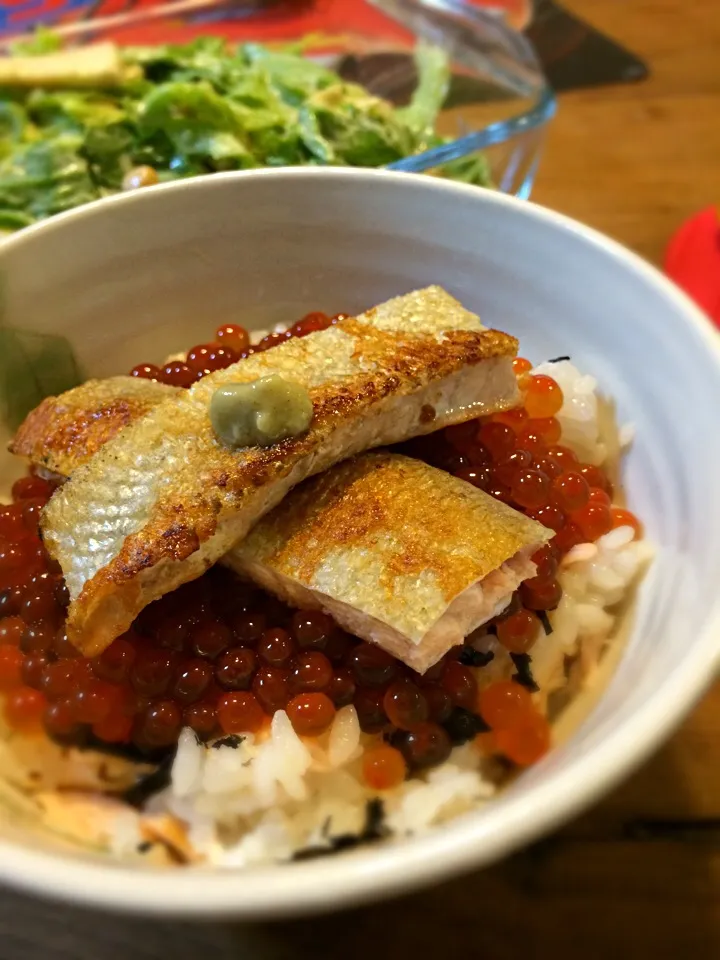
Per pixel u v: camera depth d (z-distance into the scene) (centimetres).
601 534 15
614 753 9
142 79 28
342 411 13
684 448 14
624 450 15
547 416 16
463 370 14
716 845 14
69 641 13
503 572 13
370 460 14
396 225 17
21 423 17
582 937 13
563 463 15
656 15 33
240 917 8
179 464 13
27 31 32
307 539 13
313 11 32
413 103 28
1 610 14
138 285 17
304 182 16
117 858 11
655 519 14
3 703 13
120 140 25
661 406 14
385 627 12
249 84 27
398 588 12
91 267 16
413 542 12
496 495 15
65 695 13
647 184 27
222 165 25
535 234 16
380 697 13
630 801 14
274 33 32
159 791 13
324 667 13
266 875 8
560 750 11
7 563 15
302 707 13
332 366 14
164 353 18
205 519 12
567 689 13
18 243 15
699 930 13
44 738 13
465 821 9
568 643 14
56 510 13
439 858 8
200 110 25
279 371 14
